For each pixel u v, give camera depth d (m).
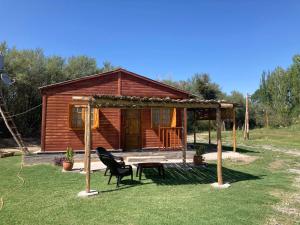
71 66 29.00
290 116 44.09
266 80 57.28
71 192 7.23
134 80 13.72
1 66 14.36
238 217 5.46
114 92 13.41
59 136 12.54
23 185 7.93
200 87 37.09
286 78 48.53
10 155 14.76
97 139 13.07
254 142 21.70
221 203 6.34
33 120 24.09
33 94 23.62
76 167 10.74
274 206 6.19
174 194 7.12
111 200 6.56
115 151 13.00
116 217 5.42
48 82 24.83
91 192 7.09
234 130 15.17
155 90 13.96
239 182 8.56
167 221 5.21
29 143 20.88
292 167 11.31
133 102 7.81
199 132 32.84
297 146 19.05
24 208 5.93
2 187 7.72
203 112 17.09
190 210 5.84
